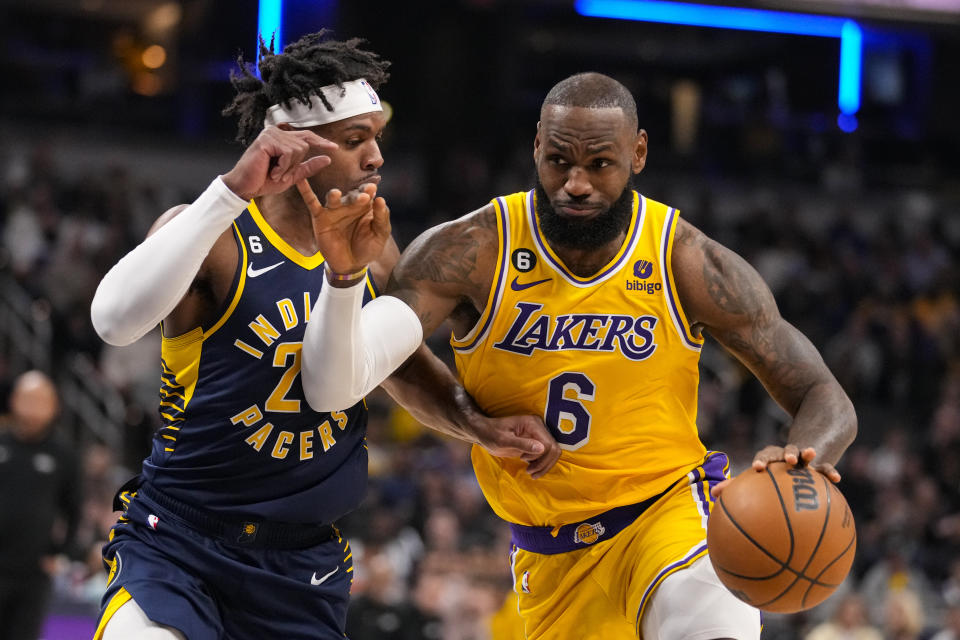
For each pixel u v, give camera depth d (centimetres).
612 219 485
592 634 522
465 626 1174
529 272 501
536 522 531
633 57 3425
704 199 2658
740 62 3372
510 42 2777
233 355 458
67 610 1101
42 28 2906
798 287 2370
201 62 2825
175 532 462
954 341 2400
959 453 1969
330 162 440
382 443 1862
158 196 2486
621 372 499
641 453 508
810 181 2942
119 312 430
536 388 507
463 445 1788
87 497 1374
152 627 434
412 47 2891
